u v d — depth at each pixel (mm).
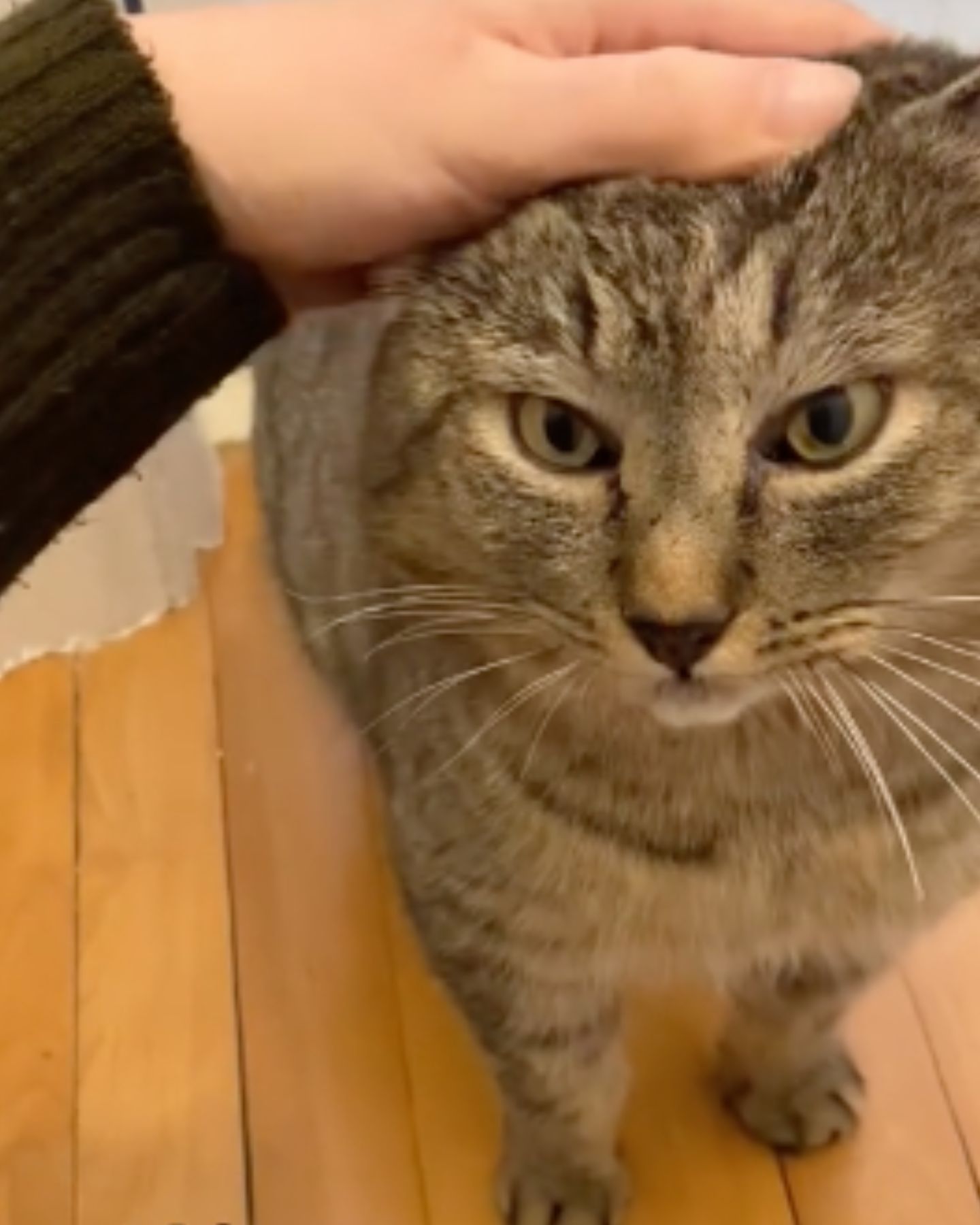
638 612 271
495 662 316
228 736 527
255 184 266
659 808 328
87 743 527
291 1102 448
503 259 278
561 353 272
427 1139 441
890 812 328
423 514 305
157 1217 428
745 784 324
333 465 384
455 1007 398
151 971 473
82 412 267
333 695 480
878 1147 438
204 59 264
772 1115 436
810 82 257
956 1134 438
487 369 281
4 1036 460
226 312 276
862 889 346
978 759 329
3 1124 444
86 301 261
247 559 571
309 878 493
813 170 264
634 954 359
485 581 300
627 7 272
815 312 262
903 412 270
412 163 265
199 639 553
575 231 270
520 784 330
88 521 503
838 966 385
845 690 304
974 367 271
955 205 270
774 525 270
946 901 361
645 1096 449
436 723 338
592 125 256
